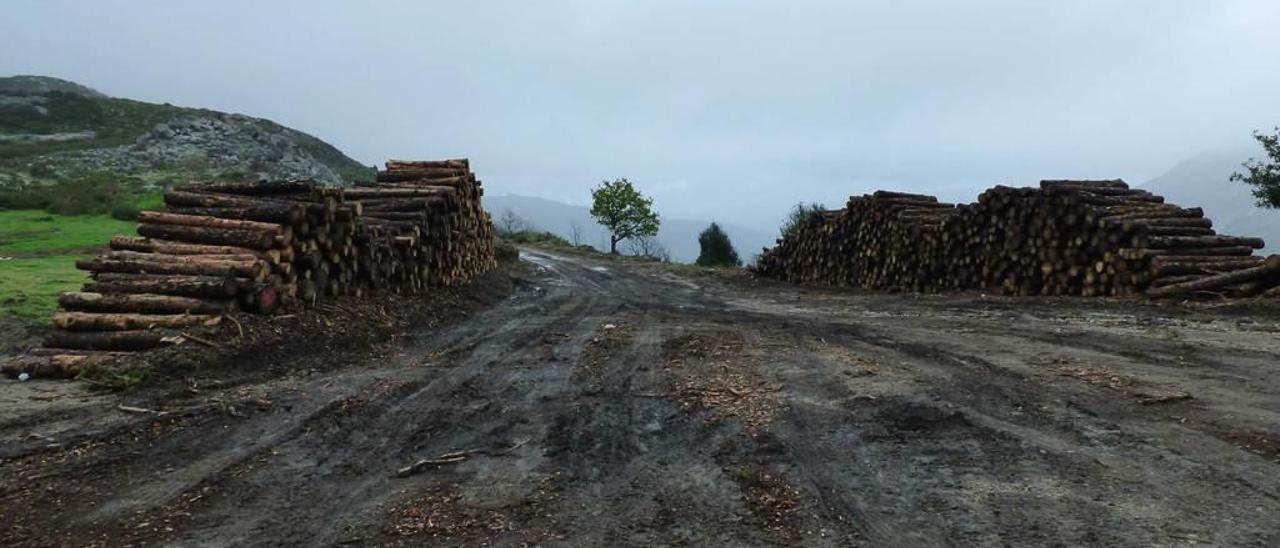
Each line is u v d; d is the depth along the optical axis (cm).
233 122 7338
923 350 845
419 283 1524
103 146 5859
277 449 530
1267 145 1953
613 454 509
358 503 427
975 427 525
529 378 768
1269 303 991
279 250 1000
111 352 792
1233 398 561
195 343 805
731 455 495
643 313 1409
